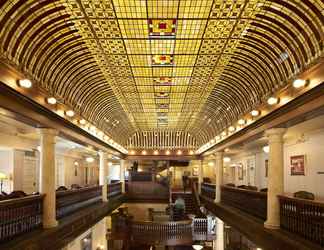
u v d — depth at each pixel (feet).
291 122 25.72
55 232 26.18
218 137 52.75
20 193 29.27
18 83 20.99
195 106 50.34
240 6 21.88
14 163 44.60
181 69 33.71
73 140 40.52
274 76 26.27
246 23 23.94
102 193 53.11
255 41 25.94
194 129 70.74
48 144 28.73
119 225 58.13
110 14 22.70
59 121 29.99
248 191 36.81
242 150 63.77
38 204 26.78
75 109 34.83
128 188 77.05
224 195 52.06
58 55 25.93
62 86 29.45
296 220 24.27
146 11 22.50
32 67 22.98
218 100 43.47
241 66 31.04
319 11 18.72
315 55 19.85
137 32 25.50
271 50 25.13
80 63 29.99
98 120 46.83
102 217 46.11
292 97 23.03
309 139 38.29
